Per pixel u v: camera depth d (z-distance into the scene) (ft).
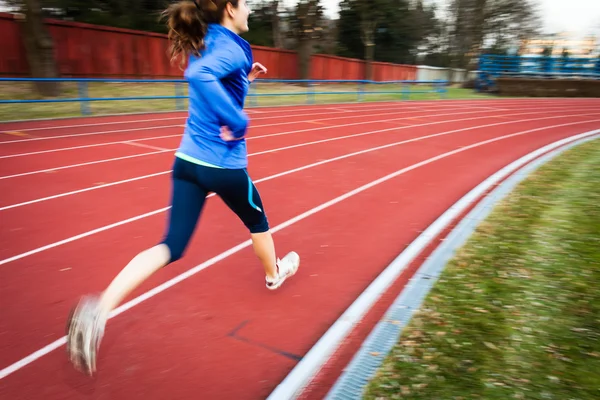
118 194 18.20
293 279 11.44
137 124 37.42
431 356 7.73
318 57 94.94
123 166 22.86
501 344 7.97
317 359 8.17
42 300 10.20
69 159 24.18
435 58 156.76
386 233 14.73
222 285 11.00
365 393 6.95
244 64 7.29
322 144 30.37
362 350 8.05
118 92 56.70
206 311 9.85
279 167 23.34
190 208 7.70
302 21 87.81
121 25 80.33
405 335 8.40
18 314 9.61
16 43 54.19
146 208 16.60
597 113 59.82
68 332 6.44
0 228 14.37
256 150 27.68
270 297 10.53
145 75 69.82
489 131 39.19
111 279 11.30
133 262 6.95
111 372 7.88
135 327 9.19
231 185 7.79
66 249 12.94
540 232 13.35
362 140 32.42
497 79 90.84
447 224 15.31
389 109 57.06
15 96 47.65
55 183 19.58
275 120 42.70
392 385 7.06
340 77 102.63
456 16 123.54
